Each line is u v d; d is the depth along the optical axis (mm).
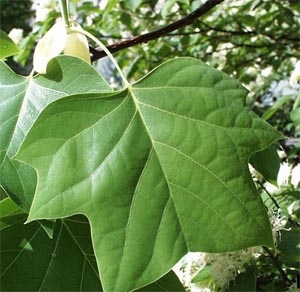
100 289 254
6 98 244
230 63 894
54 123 214
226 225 212
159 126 220
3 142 238
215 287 319
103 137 217
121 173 214
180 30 808
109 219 210
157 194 214
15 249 253
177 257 209
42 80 243
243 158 218
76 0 726
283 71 935
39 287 251
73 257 256
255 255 311
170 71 227
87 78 237
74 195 211
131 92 224
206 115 221
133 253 209
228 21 831
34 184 233
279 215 328
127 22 759
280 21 797
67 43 249
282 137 222
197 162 217
